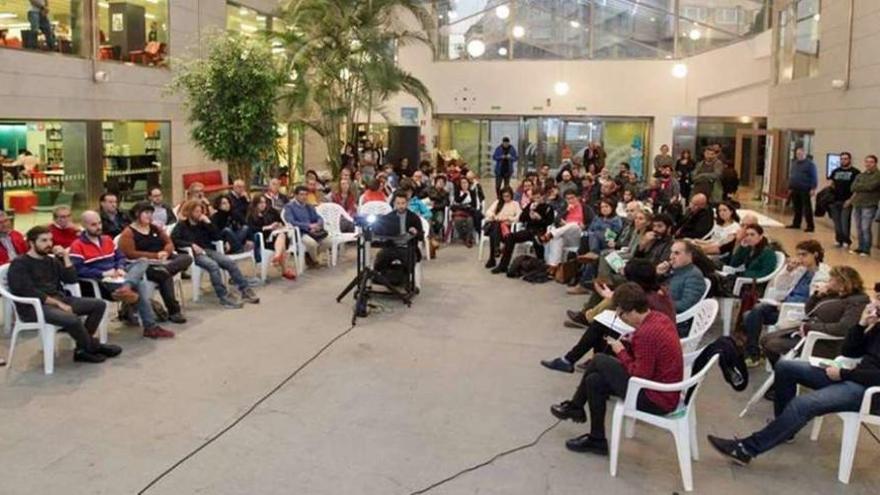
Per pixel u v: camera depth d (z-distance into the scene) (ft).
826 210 36.91
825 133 42.45
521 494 11.85
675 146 60.18
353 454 13.19
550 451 13.43
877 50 35.04
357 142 44.98
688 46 59.62
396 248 24.68
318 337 20.40
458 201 38.01
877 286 13.75
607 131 62.23
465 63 62.39
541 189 31.30
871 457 13.42
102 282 19.93
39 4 31.58
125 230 21.76
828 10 42.19
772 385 15.31
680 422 12.20
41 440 13.55
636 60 60.13
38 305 17.03
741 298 19.99
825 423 14.98
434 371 17.74
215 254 24.31
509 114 62.59
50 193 32.91
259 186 40.98
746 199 56.34
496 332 21.22
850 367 12.84
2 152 30.42
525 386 16.80
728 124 59.52
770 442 12.78
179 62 37.42
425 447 13.52
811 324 15.29
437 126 63.98
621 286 13.11
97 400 15.53
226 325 21.49
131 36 37.70
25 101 30.78
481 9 61.67
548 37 61.46
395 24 44.73
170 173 41.50
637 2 59.57
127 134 37.88
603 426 13.26
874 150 35.53
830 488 12.21
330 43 41.50
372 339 20.31
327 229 31.01
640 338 12.51
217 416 14.79
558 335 20.98
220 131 34.58
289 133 45.70
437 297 25.53
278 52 40.19
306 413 15.02
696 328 16.10
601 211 27.25
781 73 52.54
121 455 13.00
